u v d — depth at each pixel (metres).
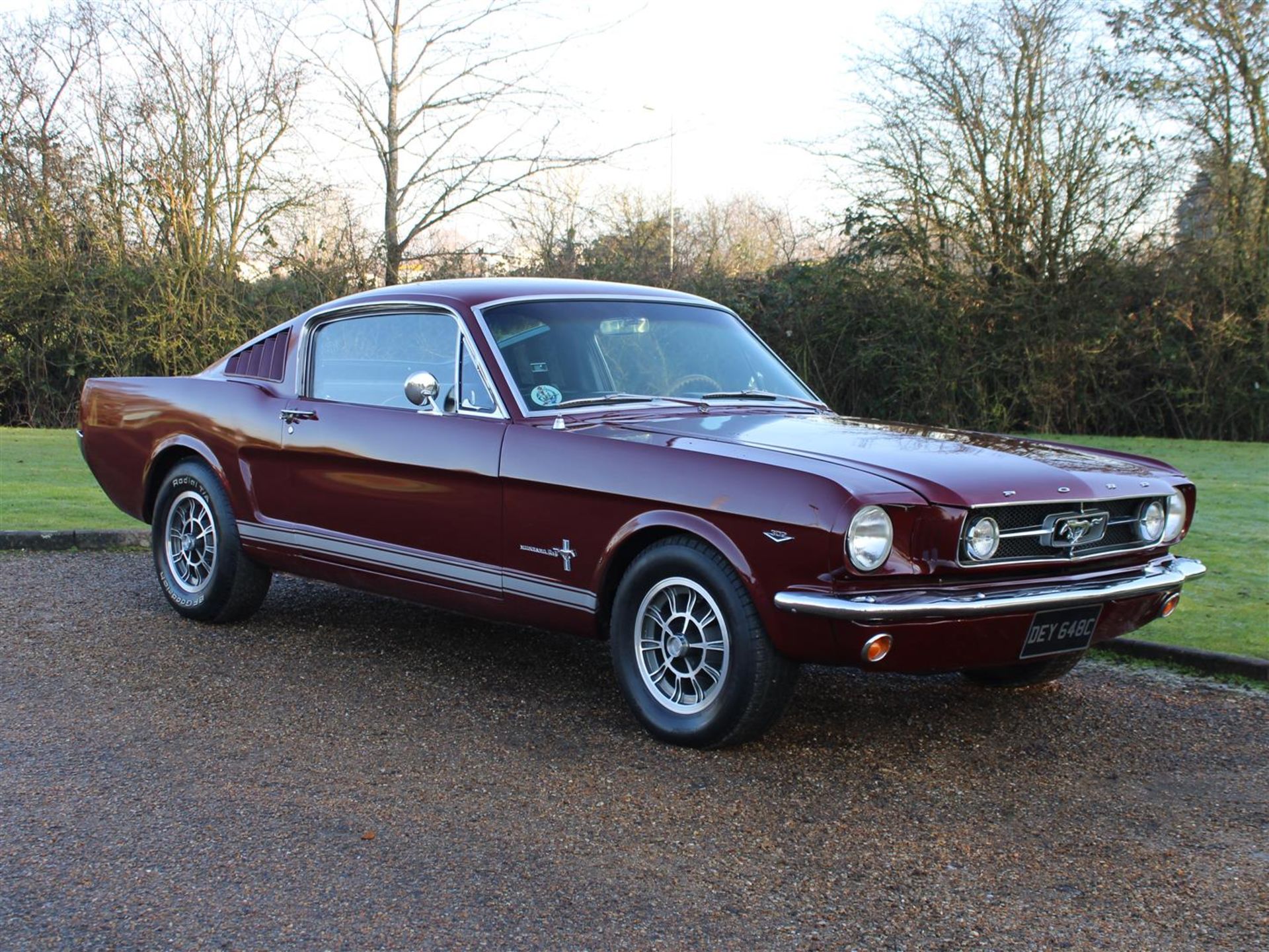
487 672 5.09
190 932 2.82
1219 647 5.36
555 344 4.79
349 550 5.09
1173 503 4.36
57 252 18.16
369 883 3.08
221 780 3.79
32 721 4.34
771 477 3.79
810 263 18.55
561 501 4.31
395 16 17.25
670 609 4.18
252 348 5.81
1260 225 16.86
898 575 3.69
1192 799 3.78
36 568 7.07
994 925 2.91
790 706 4.67
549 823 3.48
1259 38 16.34
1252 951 2.79
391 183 17.89
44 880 3.08
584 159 17.62
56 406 18.14
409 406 4.93
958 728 4.45
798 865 3.23
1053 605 3.81
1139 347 17.02
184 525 5.93
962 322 17.33
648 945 2.78
